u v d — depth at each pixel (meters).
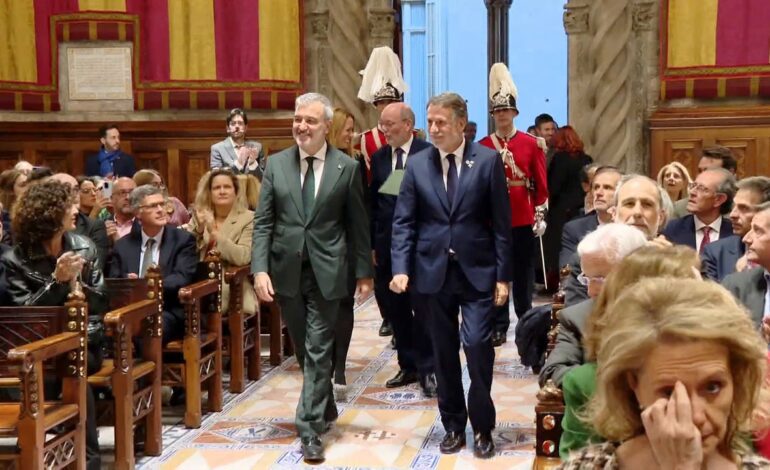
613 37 10.40
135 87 10.65
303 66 10.73
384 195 6.58
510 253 4.86
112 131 10.05
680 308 1.51
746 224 5.05
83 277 4.87
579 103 10.61
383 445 5.23
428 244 4.89
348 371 7.00
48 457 3.97
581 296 4.14
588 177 6.98
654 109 10.39
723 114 9.87
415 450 5.13
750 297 4.30
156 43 10.61
